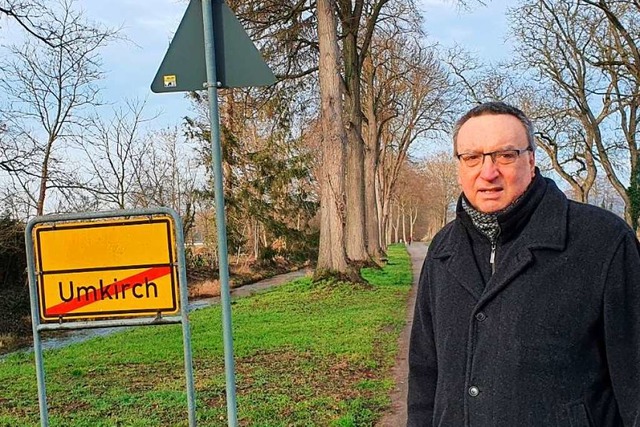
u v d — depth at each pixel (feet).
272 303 46.88
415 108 113.39
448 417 6.56
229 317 11.80
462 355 6.50
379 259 95.45
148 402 19.43
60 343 43.91
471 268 6.61
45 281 12.56
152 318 12.27
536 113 82.28
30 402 20.44
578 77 79.30
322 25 52.44
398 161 125.29
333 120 52.80
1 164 51.13
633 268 5.85
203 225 97.96
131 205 83.30
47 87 61.46
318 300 46.55
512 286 6.17
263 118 70.54
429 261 7.44
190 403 12.30
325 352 26.55
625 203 84.99
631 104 77.10
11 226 58.65
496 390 6.05
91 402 19.88
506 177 6.36
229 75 11.96
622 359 5.79
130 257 12.31
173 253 12.21
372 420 16.74
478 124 6.53
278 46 58.54
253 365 24.67
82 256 12.44
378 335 30.45
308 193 108.17
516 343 5.99
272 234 104.32
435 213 227.20
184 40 11.94
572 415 5.81
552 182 6.68
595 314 5.88
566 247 6.06
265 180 102.17
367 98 96.37
